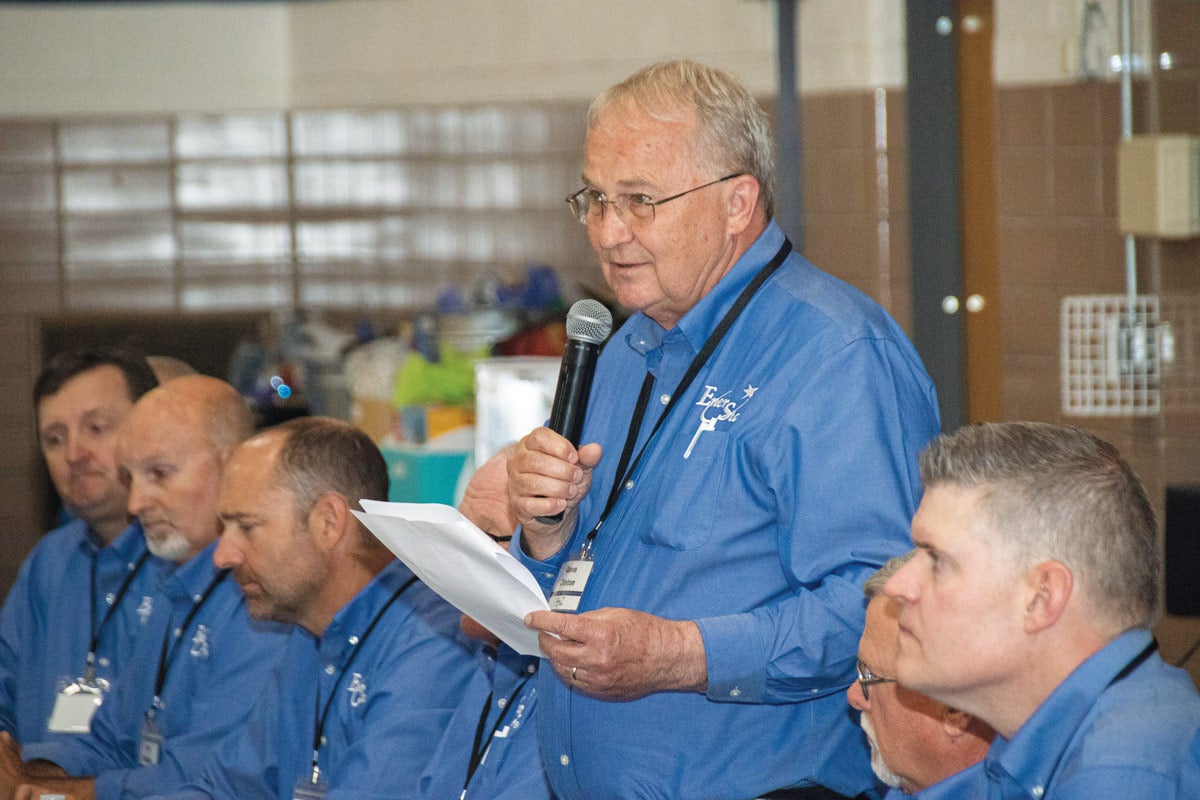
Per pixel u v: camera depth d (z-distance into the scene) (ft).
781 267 14.58
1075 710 10.26
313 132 50.85
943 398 34.96
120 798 19.69
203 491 20.98
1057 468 10.28
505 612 13.05
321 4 50.42
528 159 46.29
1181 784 9.91
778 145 38.65
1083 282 30.19
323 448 17.90
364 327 41.06
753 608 13.62
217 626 20.74
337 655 18.07
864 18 36.01
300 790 17.93
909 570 10.71
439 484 29.12
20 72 50.57
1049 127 31.07
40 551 25.25
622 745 13.65
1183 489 25.66
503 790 15.88
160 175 51.19
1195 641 25.26
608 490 14.94
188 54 51.06
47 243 51.19
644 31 42.37
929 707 11.74
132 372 24.03
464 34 47.21
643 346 15.24
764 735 13.58
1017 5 31.76
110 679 23.26
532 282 35.37
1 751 20.77
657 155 13.76
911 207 35.32
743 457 13.74
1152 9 27.55
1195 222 26.96
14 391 50.11
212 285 51.62
